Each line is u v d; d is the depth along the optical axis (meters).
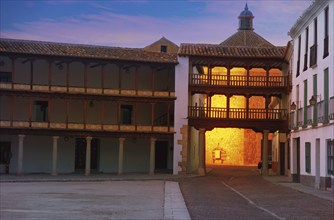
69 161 47.19
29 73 45.62
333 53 26.56
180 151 45.03
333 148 26.17
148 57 45.28
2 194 25.08
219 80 45.31
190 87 45.22
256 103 67.12
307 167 32.25
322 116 28.20
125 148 48.88
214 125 45.25
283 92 44.47
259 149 70.38
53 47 44.41
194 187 31.09
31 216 16.28
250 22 70.38
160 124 48.81
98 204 20.45
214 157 70.81
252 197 24.22
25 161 46.09
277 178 41.00
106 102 48.03
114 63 44.75
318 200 22.47
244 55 44.59
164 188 30.09
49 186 31.62
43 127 43.31
